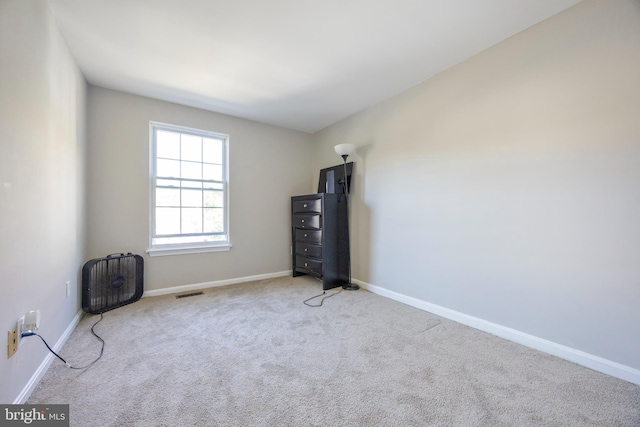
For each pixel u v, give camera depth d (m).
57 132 1.79
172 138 3.22
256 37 2.01
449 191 2.41
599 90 1.60
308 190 4.29
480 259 2.18
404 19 1.83
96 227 2.71
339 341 1.96
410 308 2.66
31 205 1.40
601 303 1.59
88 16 1.76
